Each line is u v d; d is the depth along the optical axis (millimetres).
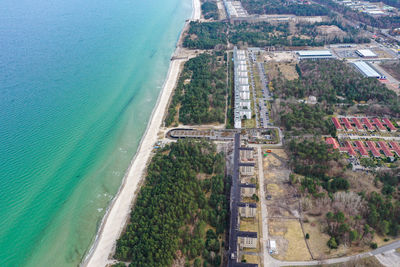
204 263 188625
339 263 185875
